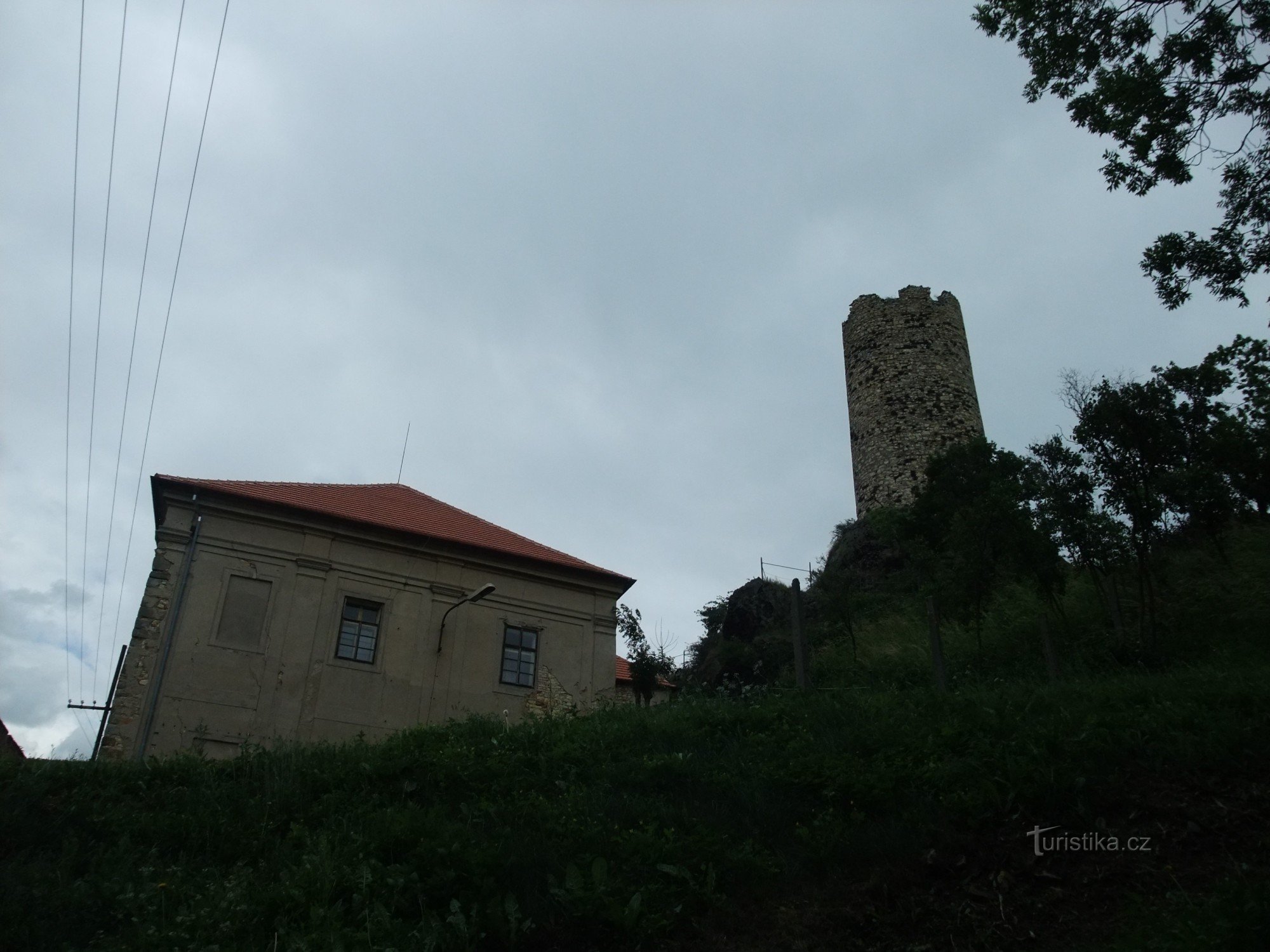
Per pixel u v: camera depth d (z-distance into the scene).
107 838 9.23
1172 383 18.19
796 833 8.62
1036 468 19.05
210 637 18.39
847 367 39.81
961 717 11.07
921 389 36.66
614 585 22.78
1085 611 19.16
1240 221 12.28
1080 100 12.52
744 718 12.41
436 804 9.89
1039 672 16.31
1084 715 10.37
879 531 29.28
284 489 21.25
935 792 9.09
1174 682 11.58
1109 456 17.94
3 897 7.61
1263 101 11.72
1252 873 7.01
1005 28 12.90
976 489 22.95
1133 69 12.12
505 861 8.07
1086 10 12.29
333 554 20.11
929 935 7.16
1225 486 17.25
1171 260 12.59
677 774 10.42
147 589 18.36
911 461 35.41
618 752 11.38
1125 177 12.74
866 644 23.39
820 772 9.77
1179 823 7.98
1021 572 18.75
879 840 8.32
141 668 17.67
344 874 7.91
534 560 21.80
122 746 16.94
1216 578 18.09
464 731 13.02
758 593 32.66
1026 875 7.64
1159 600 18.23
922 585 24.27
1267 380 18.03
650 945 7.22
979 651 18.61
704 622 35.00
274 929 7.29
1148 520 17.42
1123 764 9.06
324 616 19.45
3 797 9.74
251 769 11.41
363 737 13.91
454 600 20.94
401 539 20.78
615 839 8.54
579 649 21.83
